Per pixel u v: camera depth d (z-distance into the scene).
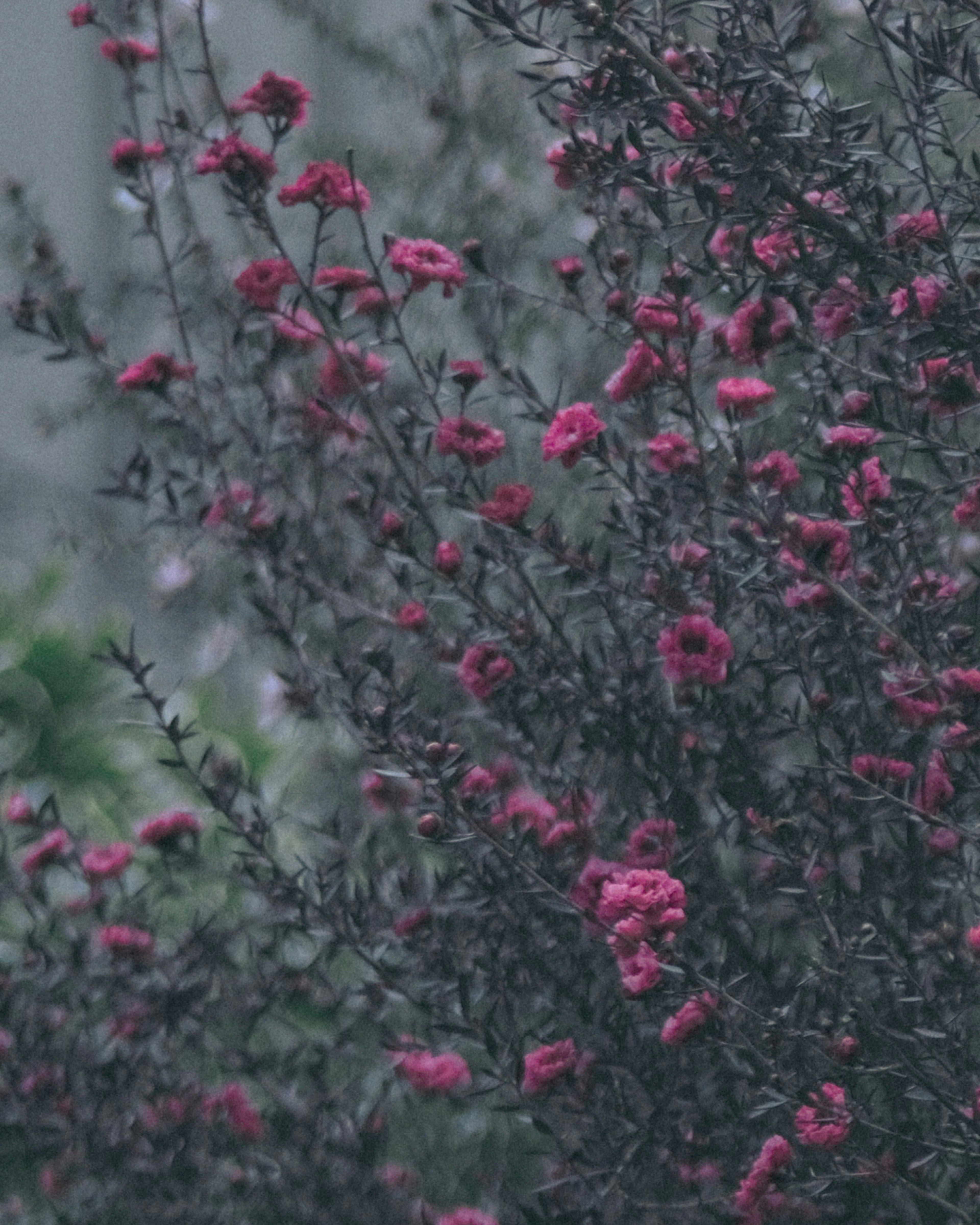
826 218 2.83
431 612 3.96
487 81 4.85
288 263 3.38
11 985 3.55
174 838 3.55
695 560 3.05
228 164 3.32
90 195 7.63
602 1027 3.18
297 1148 3.51
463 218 4.68
